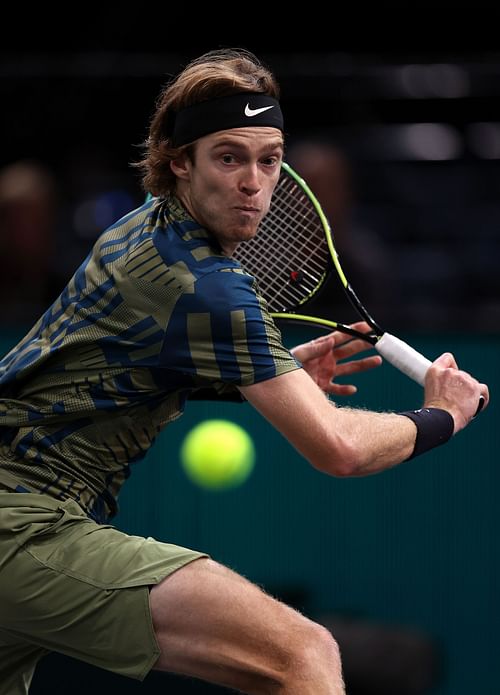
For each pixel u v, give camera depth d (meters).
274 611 9.22
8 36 25.70
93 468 9.70
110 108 16.81
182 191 9.61
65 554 9.38
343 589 15.42
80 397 9.48
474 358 15.48
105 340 9.37
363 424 9.48
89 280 9.61
